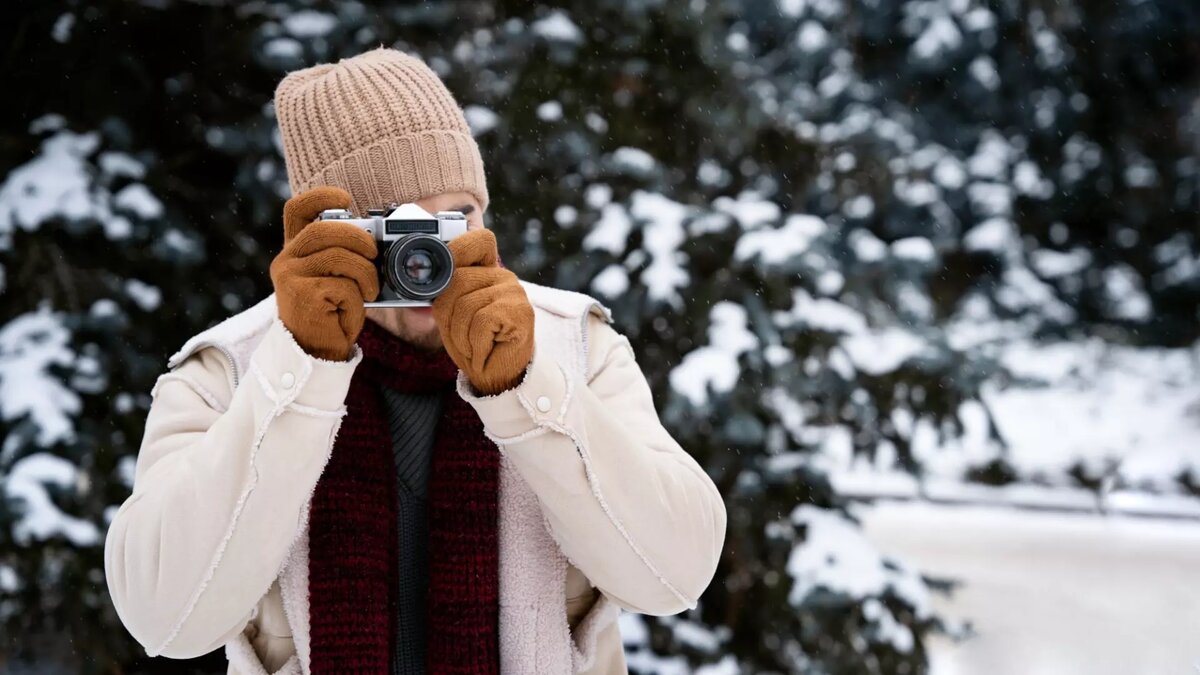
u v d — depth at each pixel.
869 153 5.22
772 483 3.99
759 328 3.95
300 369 1.35
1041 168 11.13
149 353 3.87
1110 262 12.00
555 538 1.56
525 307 1.39
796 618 3.95
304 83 1.80
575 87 4.22
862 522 4.15
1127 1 10.65
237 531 1.39
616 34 4.25
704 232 4.03
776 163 4.79
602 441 1.46
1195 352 12.41
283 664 1.59
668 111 4.43
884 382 4.13
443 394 1.66
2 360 3.64
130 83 3.95
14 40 3.85
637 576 1.51
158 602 1.43
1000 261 9.57
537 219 4.16
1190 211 11.99
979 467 5.13
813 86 5.83
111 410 3.76
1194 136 11.64
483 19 4.23
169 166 4.02
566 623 1.61
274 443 1.36
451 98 1.79
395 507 1.62
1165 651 6.52
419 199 1.70
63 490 3.55
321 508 1.57
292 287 1.34
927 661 3.98
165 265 3.89
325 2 4.04
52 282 3.79
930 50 8.21
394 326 1.61
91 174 3.82
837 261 4.29
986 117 9.48
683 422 3.88
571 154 4.12
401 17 4.09
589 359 1.69
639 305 3.94
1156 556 9.01
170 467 1.49
